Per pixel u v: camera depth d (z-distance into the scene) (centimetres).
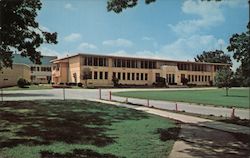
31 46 2266
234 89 7375
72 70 7725
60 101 2998
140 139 1315
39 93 4684
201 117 2155
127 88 6988
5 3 1950
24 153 1022
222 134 1497
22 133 1344
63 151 1062
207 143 1284
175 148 1183
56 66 8188
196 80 9088
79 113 2097
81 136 1326
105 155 1034
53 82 8344
